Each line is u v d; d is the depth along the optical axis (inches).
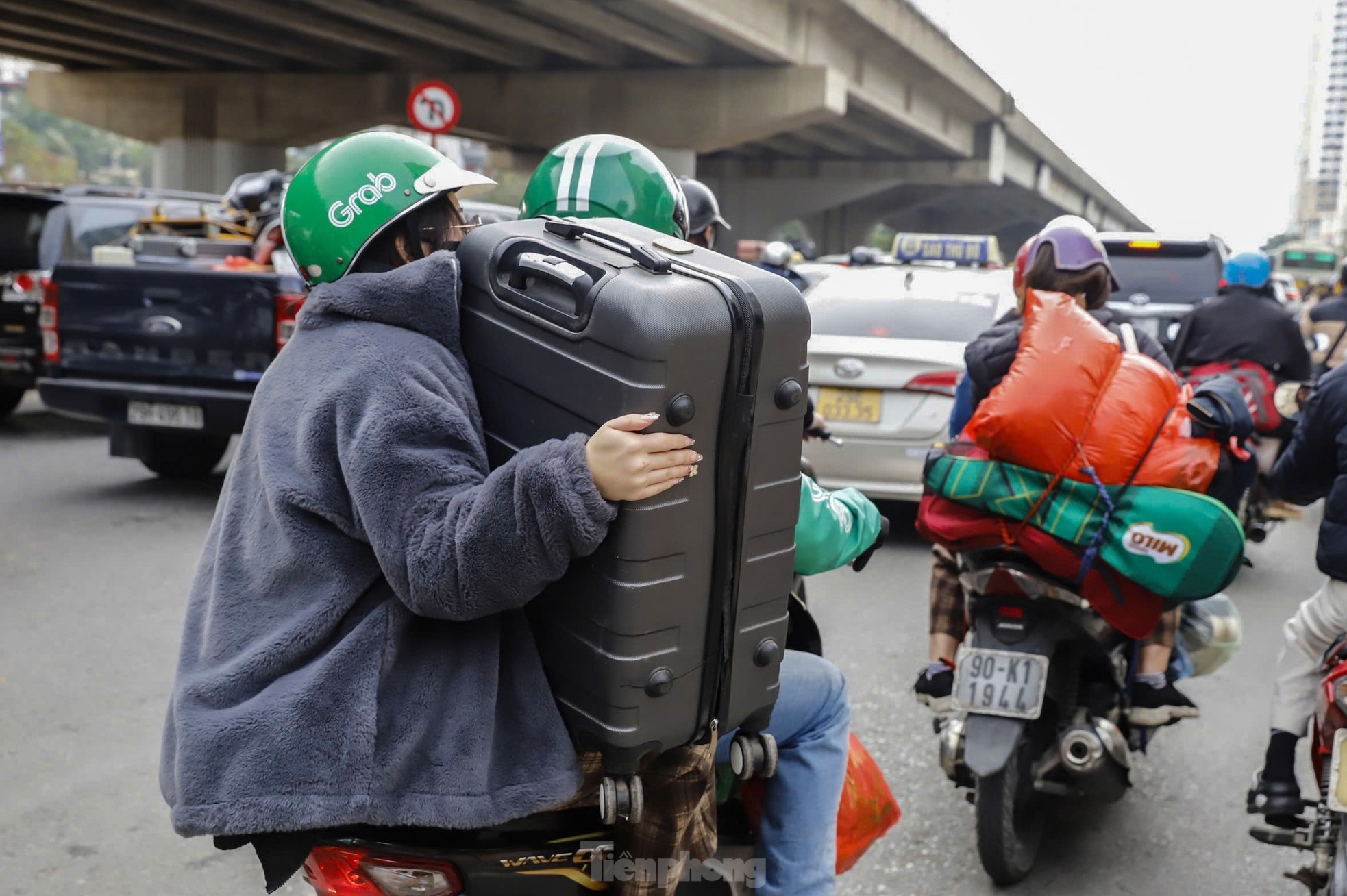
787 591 73.5
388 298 69.1
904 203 2285.9
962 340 317.1
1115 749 134.7
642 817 77.5
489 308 71.5
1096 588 129.6
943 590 153.8
